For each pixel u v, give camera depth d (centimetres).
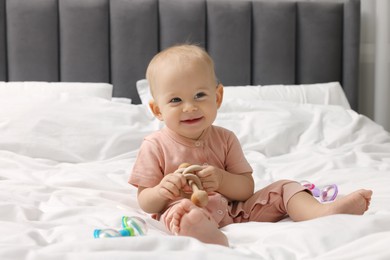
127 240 85
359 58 314
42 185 167
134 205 153
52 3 286
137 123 238
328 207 119
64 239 105
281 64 304
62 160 216
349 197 119
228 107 255
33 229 109
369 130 251
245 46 300
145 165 135
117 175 185
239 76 301
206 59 136
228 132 144
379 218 106
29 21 283
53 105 231
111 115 236
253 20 302
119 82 291
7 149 212
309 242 98
